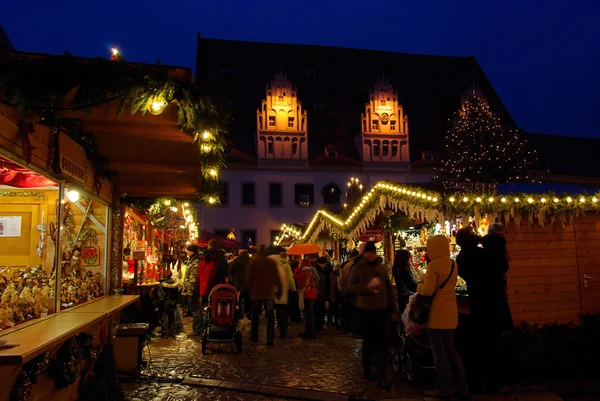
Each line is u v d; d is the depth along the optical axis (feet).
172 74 14.11
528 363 22.17
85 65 12.54
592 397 20.25
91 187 20.45
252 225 148.05
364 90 176.14
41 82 12.25
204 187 26.63
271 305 33.09
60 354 14.34
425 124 173.06
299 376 23.94
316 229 63.31
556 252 26.14
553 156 168.25
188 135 16.96
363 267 22.76
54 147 15.93
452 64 189.37
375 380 23.09
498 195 26.18
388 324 22.52
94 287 22.58
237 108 161.48
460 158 101.71
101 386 17.78
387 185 34.06
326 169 154.81
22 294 15.26
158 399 19.95
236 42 174.29
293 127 154.61
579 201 25.71
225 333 29.58
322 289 40.27
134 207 31.60
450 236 34.17
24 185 18.84
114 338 21.22
